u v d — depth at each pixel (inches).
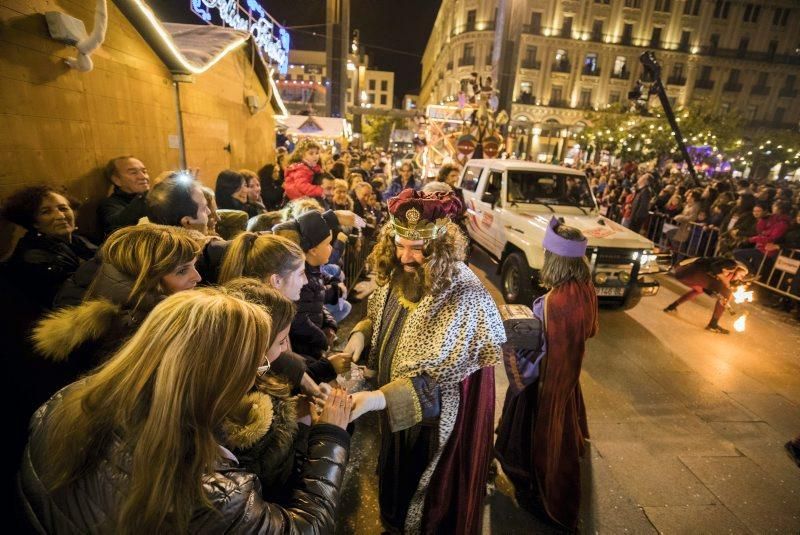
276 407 44.1
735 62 1679.4
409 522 64.7
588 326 79.5
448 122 453.4
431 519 62.7
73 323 42.4
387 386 53.4
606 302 189.3
